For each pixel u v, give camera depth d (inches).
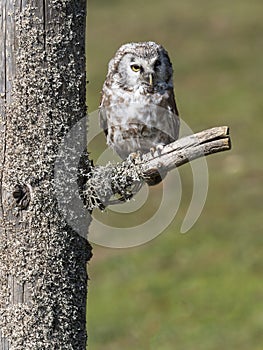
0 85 331.6
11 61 329.7
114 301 894.4
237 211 1078.4
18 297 337.7
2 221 336.5
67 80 333.7
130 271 952.3
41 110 332.5
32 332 339.0
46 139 334.0
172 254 982.4
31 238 336.2
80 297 345.7
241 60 1680.6
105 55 1760.6
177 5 2057.1
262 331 808.3
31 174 334.0
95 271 957.2
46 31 328.8
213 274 930.1
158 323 844.6
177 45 1797.5
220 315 847.7
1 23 328.5
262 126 1363.2
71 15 331.6
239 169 1202.6
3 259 337.7
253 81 1572.3
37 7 327.6
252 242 992.9
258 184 1152.2
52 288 339.6
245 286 897.5
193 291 898.1
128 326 844.6
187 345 799.1
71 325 343.6
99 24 1973.4
